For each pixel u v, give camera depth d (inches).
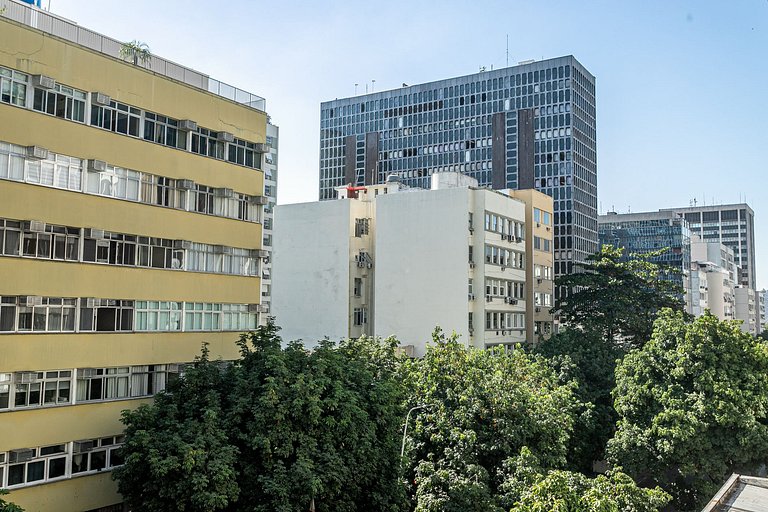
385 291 1998.0
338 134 5393.7
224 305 1184.2
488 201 1937.7
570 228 4421.8
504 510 1000.9
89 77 970.1
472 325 1889.8
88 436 949.8
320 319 2086.6
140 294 1034.7
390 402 1030.4
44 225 902.4
